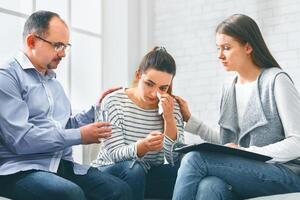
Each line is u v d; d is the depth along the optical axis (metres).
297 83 3.76
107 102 2.56
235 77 2.49
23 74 2.31
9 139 2.15
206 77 4.19
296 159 2.18
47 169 2.22
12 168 2.14
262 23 3.95
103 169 2.53
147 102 2.60
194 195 2.01
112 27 4.35
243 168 2.05
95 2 4.31
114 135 2.49
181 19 4.36
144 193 2.58
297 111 2.14
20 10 3.58
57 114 2.44
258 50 2.33
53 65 2.41
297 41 3.78
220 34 2.38
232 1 4.10
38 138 2.14
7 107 2.17
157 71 2.51
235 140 2.41
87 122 2.57
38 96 2.32
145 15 4.41
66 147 2.22
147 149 2.37
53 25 2.36
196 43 4.27
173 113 2.61
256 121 2.25
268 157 2.04
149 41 4.43
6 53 3.44
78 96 4.08
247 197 2.12
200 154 2.06
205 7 4.24
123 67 4.28
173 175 2.63
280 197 1.99
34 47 2.37
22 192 2.09
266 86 2.24
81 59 4.13
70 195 2.04
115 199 2.33
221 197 1.97
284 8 3.85
